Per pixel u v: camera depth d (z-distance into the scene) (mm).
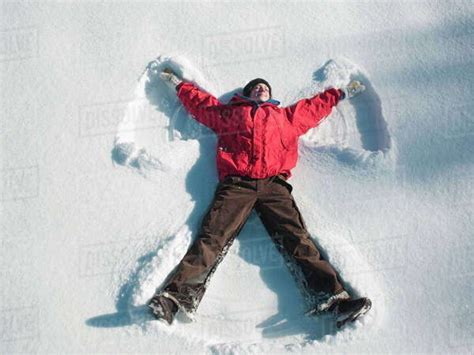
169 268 2314
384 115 2611
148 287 2271
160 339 2240
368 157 2508
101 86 2682
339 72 2678
